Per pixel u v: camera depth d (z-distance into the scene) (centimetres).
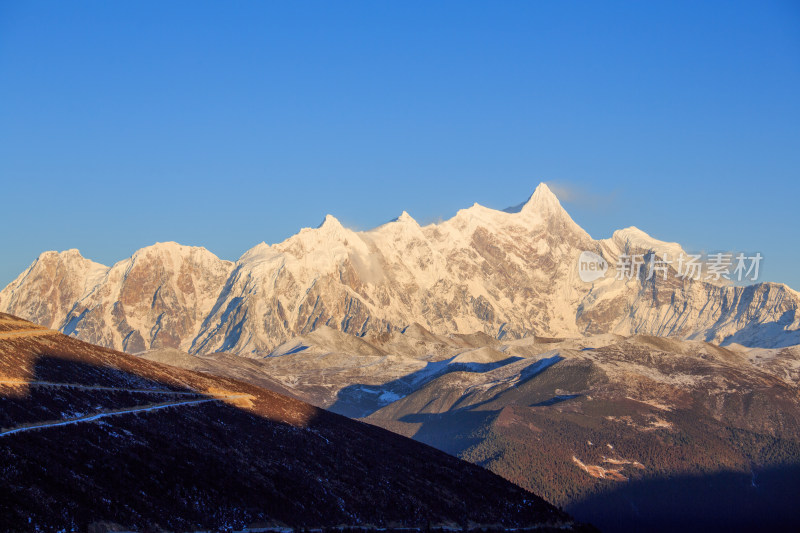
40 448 16650
